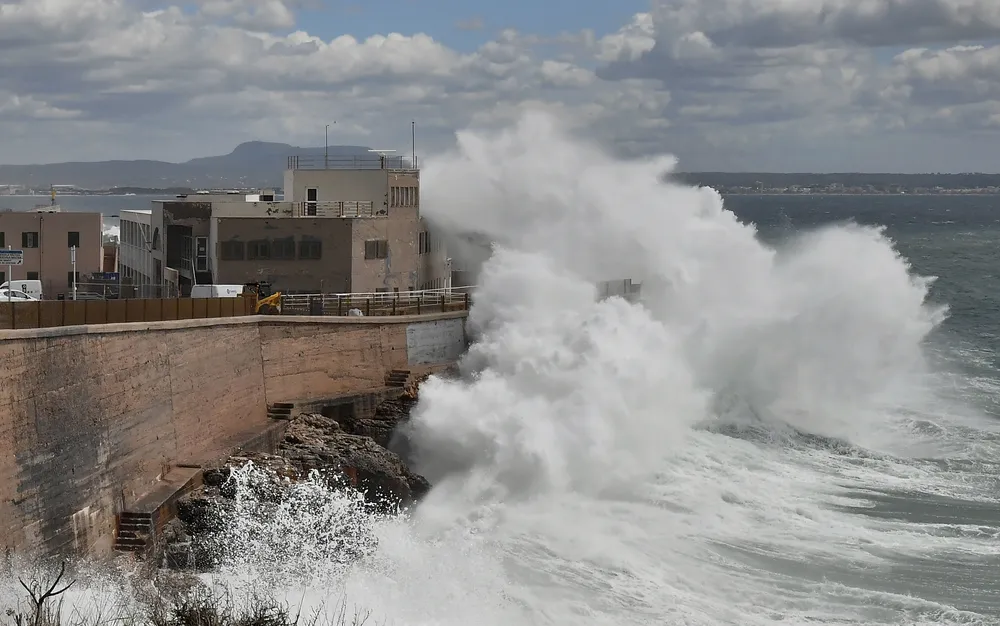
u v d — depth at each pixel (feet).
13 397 92.48
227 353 135.23
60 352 100.17
